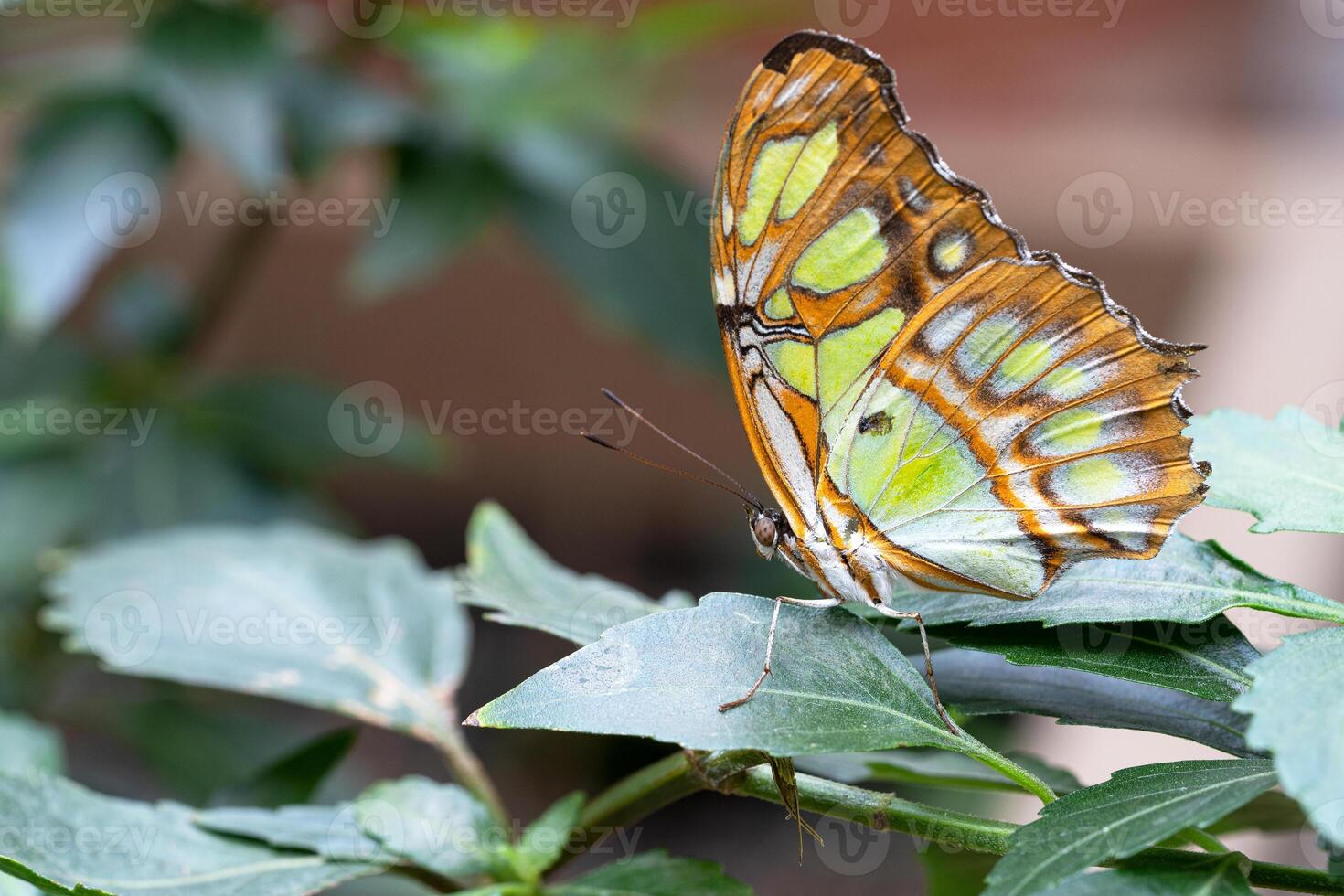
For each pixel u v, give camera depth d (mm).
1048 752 874
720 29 738
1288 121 1103
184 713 783
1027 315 581
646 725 555
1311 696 545
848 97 577
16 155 688
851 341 583
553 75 750
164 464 765
